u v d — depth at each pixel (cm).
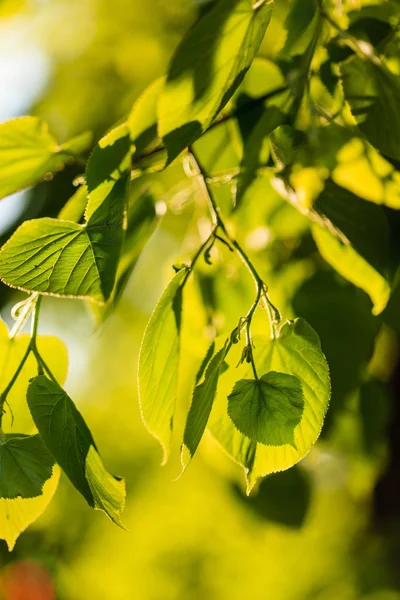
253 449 84
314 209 93
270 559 248
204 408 82
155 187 101
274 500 120
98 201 85
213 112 87
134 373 269
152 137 94
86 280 83
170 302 84
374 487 126
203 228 106
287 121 91
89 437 84
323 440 103
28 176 95
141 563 275
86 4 170
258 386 82
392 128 89
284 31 92
